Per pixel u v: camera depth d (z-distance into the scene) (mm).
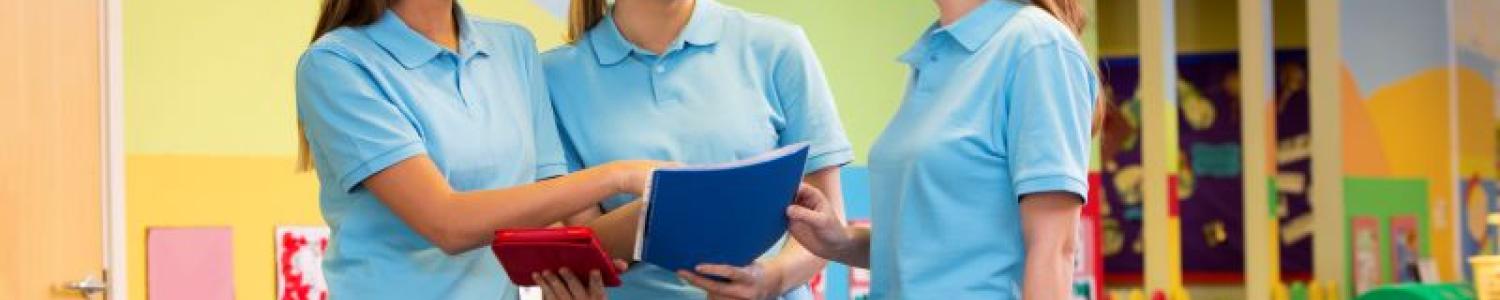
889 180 2330
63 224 3479
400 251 2451
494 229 2350
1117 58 7047
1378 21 7309
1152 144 5707
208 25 3889
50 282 3424
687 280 2471
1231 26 7324
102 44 3615
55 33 3451
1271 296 6199
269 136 4027
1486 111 8086
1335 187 6219
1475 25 7973
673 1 2715
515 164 2521
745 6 5016
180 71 3830
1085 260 5891
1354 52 7129
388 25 2445
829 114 2816
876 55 5461
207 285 3875
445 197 2357
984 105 2242
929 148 2248
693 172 2252
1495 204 8148
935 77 2314
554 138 2637
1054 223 2201
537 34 4488
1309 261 7422
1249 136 5879
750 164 2273
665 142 2691
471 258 2504
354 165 2379
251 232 3977
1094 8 5840
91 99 3590
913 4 5605
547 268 2334
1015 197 2246
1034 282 2191
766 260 2717
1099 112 2363
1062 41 2240
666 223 2316
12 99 3307
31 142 3363
